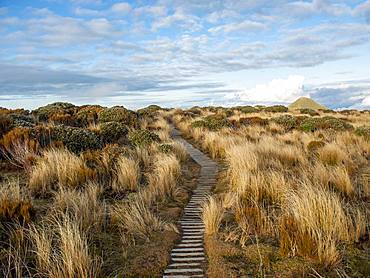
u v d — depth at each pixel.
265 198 8.67
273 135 19.55
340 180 8.98
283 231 6.11
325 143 15.01
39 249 5.31
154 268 5.62
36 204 7.65
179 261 5.95
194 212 8.59
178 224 7.71
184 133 23.33
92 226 6.78
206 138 18.28
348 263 5.54
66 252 5.14
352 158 13.04
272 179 9.09
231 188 9.90
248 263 5.68
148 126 22.56
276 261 5.69
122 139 16.44
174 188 9.98
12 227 6.21
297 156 12.84
